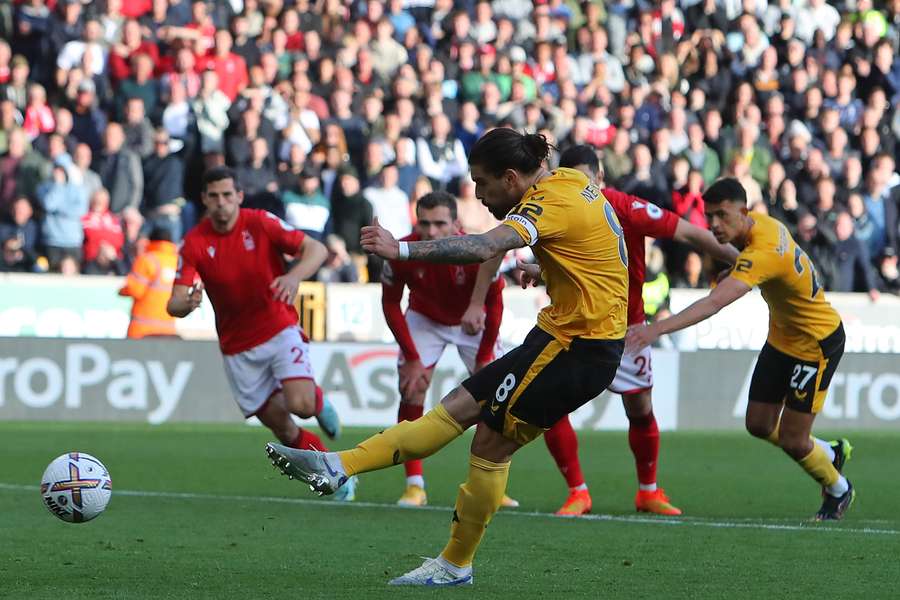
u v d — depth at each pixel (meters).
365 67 51.00
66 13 49.34
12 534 19.28
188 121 46.88
